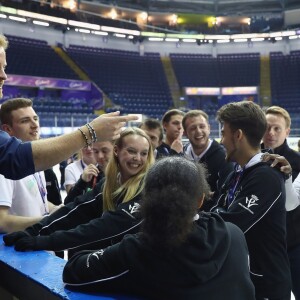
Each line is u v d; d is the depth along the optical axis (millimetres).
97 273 981
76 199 1803
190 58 22297
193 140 3145
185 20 24016
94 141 1216
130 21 21156
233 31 24203
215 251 919
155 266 896
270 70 21438
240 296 965
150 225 878
